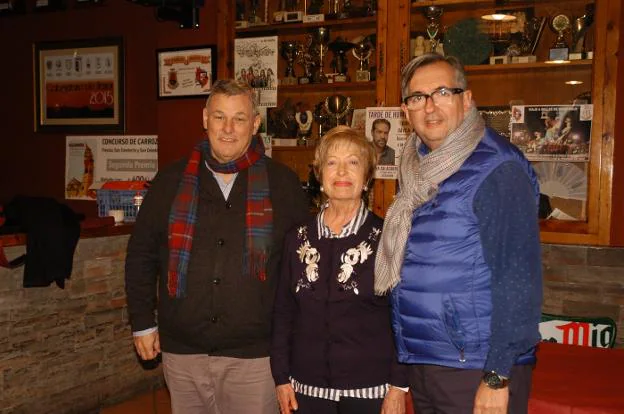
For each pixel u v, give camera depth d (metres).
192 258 1.95
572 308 2.84
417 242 1.58
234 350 1.96
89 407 3.05
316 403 1.80
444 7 3.07
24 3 4.41
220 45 3.54
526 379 1.55
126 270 2.06
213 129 1.94
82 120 4.28
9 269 2.65
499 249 1.46
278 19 3.42
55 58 4.34
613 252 2.76
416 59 1.63
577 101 2.83
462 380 1.54
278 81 3.50
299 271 1.83
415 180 1.63
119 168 4.16
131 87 4.10
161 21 3.93
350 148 1.81
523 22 2.98
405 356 1.65
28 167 4.51
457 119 1.59
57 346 2.88
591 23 2.78
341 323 1.76
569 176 2.81
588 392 1.89
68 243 2.66
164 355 2.04
